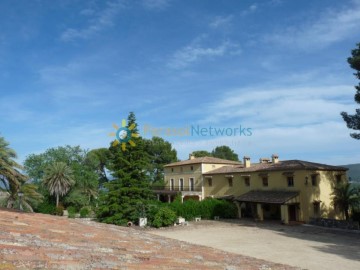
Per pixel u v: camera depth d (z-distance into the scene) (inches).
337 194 1362.0
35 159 2361.0
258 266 239.8
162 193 2174.0
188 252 253.4
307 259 718.5
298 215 1406.3
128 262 175.6
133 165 1449.3
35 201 1723.7
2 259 137.2
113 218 1358.3
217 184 1908.2
